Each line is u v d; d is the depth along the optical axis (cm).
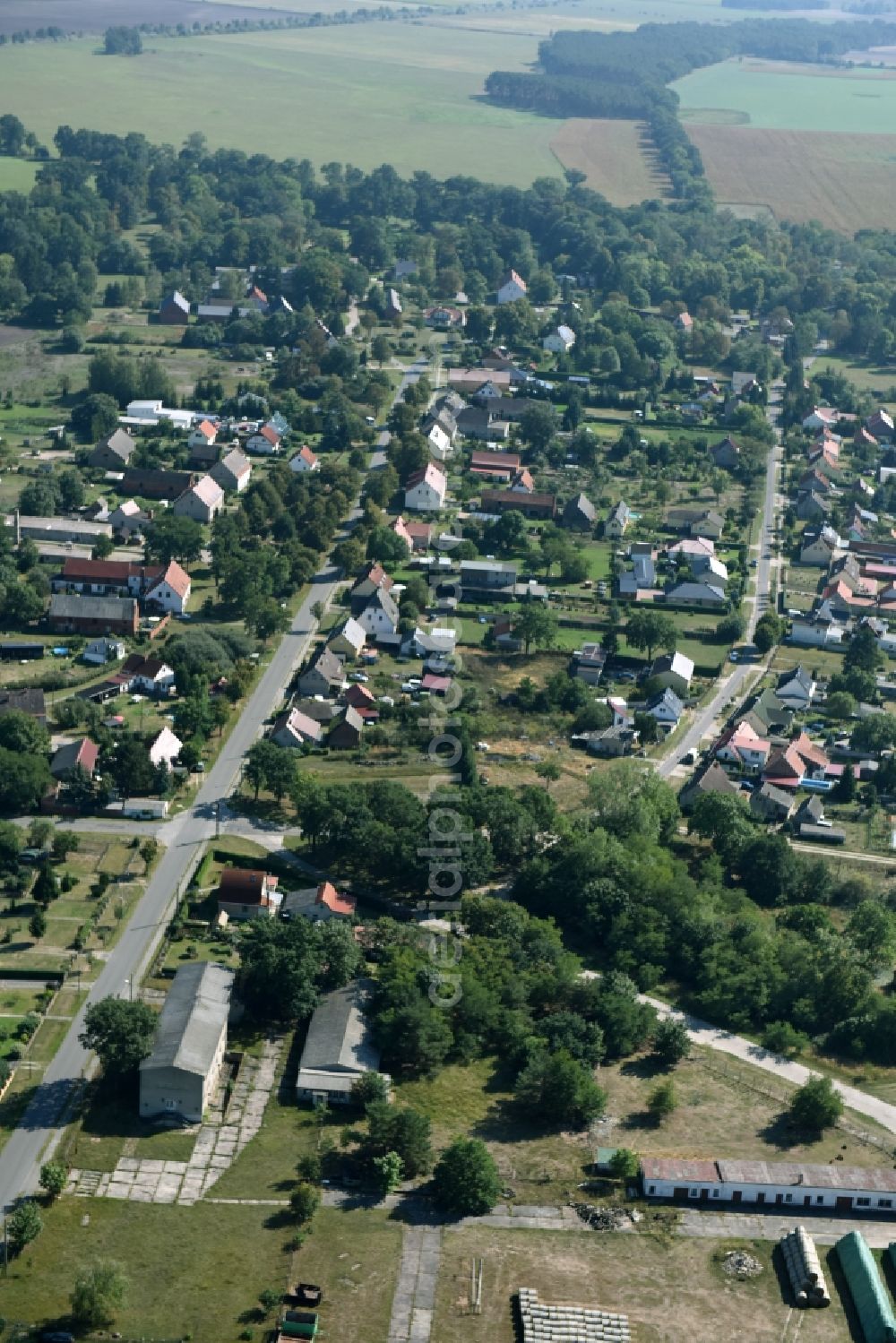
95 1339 18512
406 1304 19325
